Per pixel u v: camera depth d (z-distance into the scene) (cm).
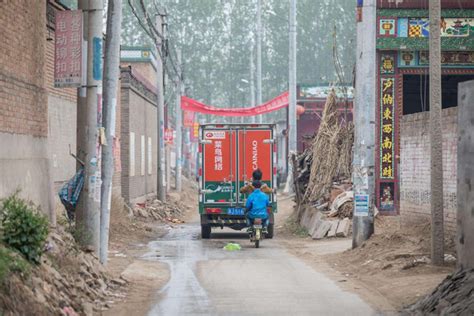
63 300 1894
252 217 4134
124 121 6212
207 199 4647
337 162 5009
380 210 4916
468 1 4841
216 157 4653
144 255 3650
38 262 1959
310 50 16562
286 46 17062
